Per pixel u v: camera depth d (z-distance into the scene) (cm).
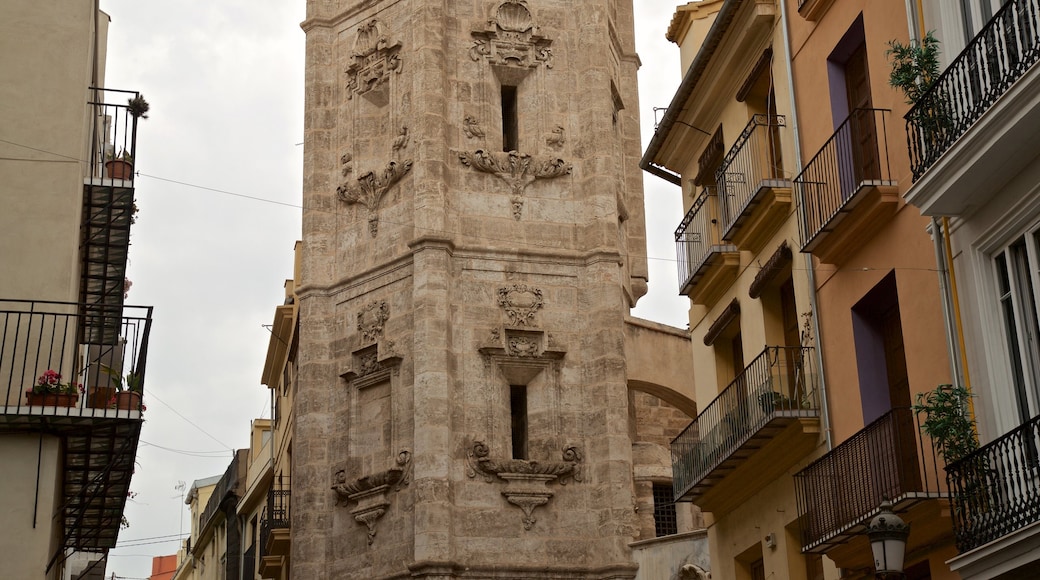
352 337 3659
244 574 5481
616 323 3622
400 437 3472
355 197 3762
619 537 3444
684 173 3058
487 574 3372
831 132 2280
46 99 2364
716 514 2738
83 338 2802
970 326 1814
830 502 2130
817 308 2311
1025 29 1702
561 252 3675
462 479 3428
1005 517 1612
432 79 3681
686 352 3962
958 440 1738
